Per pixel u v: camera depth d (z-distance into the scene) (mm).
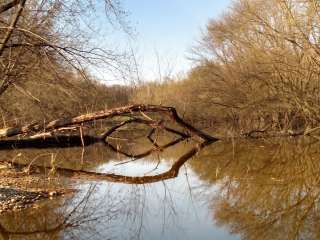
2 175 11234
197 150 17250
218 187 9734
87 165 13828
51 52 13320
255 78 21938
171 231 6488
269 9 20422
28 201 8305
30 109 17469
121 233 6398
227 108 25859
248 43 22734
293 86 20188
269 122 23734
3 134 14953
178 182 10633
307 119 21062
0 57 13188
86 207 7973
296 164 12844
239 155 15234
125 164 14109
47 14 13586
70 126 15664
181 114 28594
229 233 6309
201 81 27656
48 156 15922
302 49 18047
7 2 13531
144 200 8641
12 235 6348
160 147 17906
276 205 7883
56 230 6590
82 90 15094
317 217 7000
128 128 28266
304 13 17828
